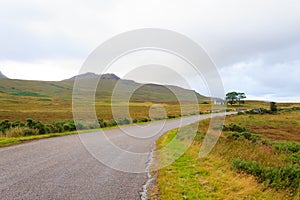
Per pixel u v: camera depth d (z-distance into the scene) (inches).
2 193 221.6
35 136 636.7
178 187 253.9
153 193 234.8
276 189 264.7
